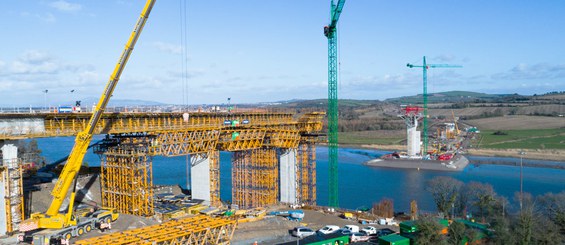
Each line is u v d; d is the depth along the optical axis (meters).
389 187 188.88
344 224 111.50
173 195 125.06
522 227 87.31
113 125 96.50
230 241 79.06
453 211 127.06
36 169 119.69
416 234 84.19
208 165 116.19
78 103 91.88
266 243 83.75
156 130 100.69
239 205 139.12
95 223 83.19
